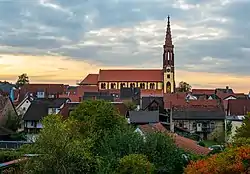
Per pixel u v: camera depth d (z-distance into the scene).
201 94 150.62
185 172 22.70
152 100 100.25
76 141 28.23
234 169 20.00
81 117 51.12
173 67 183.38
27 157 28.45
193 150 41.47
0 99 75.44
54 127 27.45
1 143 50.44
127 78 183.50
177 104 97.69
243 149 20.83
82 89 160.88
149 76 183.75
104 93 135.62
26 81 178.00
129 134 35.94
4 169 27.28
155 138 35.56
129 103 102.88
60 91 153.00
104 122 49.53
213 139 82.62
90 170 29.22
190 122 85.94
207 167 20.75
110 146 34.94
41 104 86.88
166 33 185.88
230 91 162.00
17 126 76.31
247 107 95.12
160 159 35.03
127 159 30.92
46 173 25.94
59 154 26.27
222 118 84.56
